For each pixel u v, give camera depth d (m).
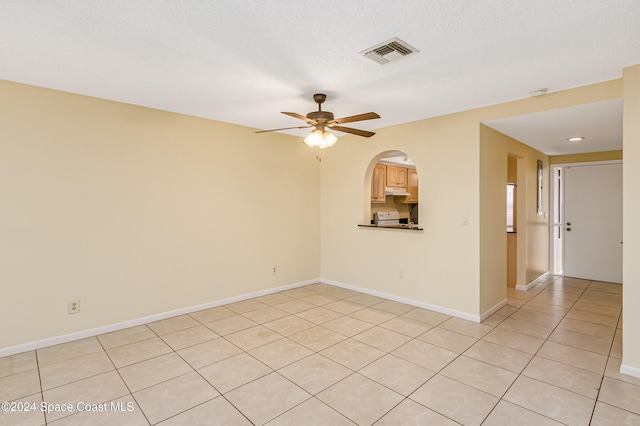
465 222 3.58
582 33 1.97
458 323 3.48
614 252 5.25
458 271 3.66
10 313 2.74
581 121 3.37
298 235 4.91
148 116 3.45
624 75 2.43
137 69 2.50
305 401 2.12
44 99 2.86
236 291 4.21
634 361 2.43
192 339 3.07
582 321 3.56
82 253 3.08
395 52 2.22
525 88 2.89
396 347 2.91
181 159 3.69
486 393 2.21
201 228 3.87
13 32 1.96
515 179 5.22
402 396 2.18
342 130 3.31
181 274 3.72
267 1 1.66
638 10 1.73
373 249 4.50
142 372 2.47
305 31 1.96
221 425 1.90
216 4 1.69
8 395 2.18
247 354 2.77
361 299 4.33
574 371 2.50
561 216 5.76
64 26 1.90
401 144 4.14
